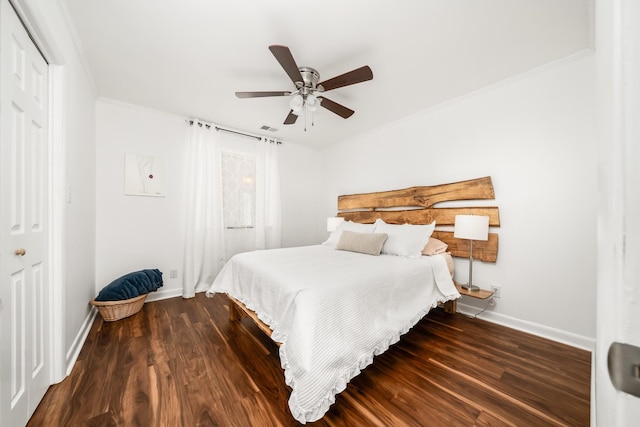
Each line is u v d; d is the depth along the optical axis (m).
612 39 0.31
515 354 1.83
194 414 1.27
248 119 3.27
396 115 3.12
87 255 2.23
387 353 1.84
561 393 1.43
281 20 1.62
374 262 2.18
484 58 2.01
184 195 3.20
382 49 1.90
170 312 2.60
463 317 2.50
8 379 1.05
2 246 1.02
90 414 1.25
